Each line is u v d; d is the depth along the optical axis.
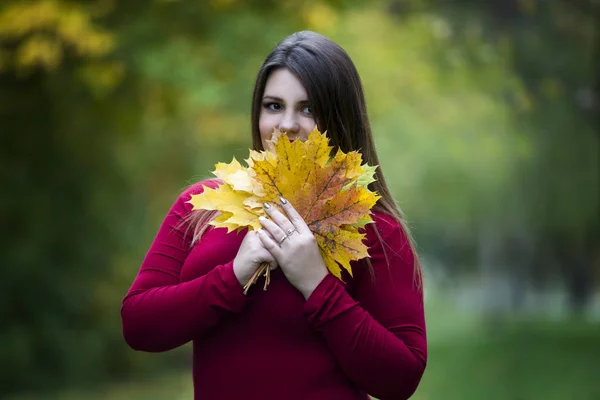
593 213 17.88
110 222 14.94
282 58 2.80
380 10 12.49
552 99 13.01
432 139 19.86
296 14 10.15
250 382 2.59
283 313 2.61
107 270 14.95
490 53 12.30
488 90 13.23
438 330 29.56
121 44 9.93
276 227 2.55
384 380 2.59
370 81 12.23
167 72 9.99
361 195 2.58
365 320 2.57
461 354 19.34
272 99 2.81
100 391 13.41
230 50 9.98
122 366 15.72
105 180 14.71
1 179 13.14
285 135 2.57
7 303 13.36
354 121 2.86
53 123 13.27
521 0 11.48
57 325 13.97
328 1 10.41
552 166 16.62
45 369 13.77
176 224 2.82
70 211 14.16
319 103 2.77
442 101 14.73
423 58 12.75
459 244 48.56
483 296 37.97
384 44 12.32
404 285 2.73
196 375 2.71
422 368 2.66
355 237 2.58
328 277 2.58
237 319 2.62
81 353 14.30
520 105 13.46
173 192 17.05
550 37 12.10
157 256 2.78
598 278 38.56
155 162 16.09
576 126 14.24
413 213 34.78
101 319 15.10
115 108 12.48
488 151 17.69
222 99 10.31
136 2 10.14
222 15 10.05
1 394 12.94
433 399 11.91
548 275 34.25
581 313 34.00
